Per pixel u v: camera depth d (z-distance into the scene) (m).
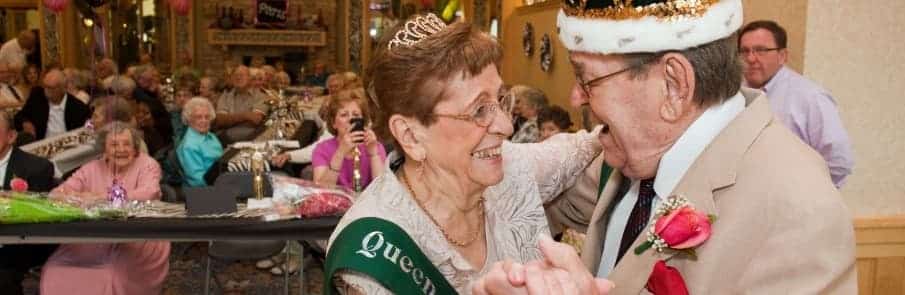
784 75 2.93
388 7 12.96
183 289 4.50
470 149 1.11
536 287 0.83
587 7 1.12
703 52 1.09
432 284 1.10
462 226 1.19
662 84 1.11
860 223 2.98
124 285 3.24
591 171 1.51
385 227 1.09
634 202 1.29
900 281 3.03
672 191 1.14
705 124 1.13
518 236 1.28
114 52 6.31
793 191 1.03
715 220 1.08
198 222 2.91
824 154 2.84
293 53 13.77
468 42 1.08
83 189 3.41
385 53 1.11
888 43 3.02
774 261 1.02
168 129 6.05
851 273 1.02
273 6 13.53
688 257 1.08
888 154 3.08
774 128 1.14
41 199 2.95
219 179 3.45
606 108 1.15
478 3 11.31
